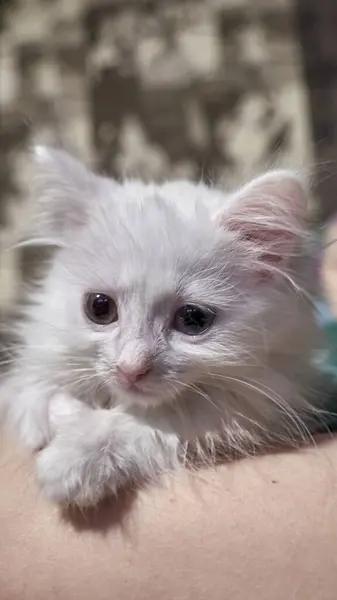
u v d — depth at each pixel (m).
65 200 0.28
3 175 0.54
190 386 0.26
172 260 0.26
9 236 0.48
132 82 0.58
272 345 0.27
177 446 0.25
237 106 0.58
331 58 0.58
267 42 0.58
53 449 0.24
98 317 0.27
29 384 0.27
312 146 0.51
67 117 0.57
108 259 0.26
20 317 0.31
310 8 0.58
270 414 0.27
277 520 0.22
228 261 0.26
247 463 0.24
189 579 0.21
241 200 0.26
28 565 0.22
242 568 0.21
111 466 0.24
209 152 0.57
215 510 0.22
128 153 0.57
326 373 0.29
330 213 0.38
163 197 0.27
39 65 0.58
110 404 0.27
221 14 0.58
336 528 0.21
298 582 0.21
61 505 0.23
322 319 0.29
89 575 0.21
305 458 0.24
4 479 0.24
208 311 0.26
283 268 0.27
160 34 0.58
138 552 0.21
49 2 0.58
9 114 0.57
